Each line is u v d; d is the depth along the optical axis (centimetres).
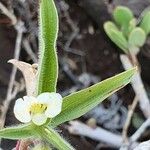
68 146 5
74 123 11
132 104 11
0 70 11
